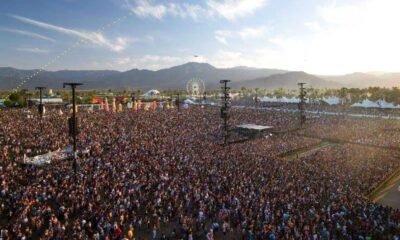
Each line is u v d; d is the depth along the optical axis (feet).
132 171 157.38
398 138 292.61
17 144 205.87
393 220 121.90
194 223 115.44
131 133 261.03
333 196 142.61
